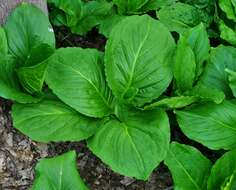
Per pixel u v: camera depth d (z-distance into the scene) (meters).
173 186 1.55
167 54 1.56
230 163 1.43
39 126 1.44
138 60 1.54
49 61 1.47
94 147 1.43
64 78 1.49
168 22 1.76
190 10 1.80
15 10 1.55
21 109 1.46
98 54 1.55
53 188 1.24
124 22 1.54
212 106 1.52
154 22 1.57
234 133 1.50
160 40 1.56
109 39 1.52
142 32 1.55
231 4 1.76
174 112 1.52
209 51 1.63
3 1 1.56
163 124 1.46
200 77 1.60
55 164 1.26
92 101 1.50
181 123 1.51
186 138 1.67
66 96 1.48
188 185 1.42
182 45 1.49
